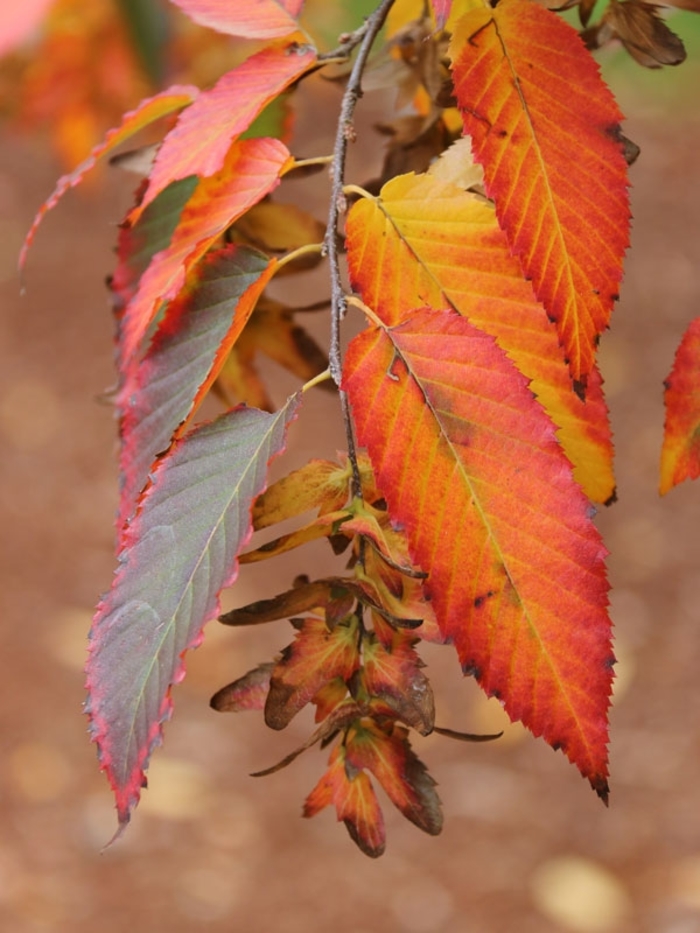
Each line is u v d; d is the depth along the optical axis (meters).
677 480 0.74
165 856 2.46
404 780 0.71
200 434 0.70
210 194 0.74
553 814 2.55
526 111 0.71
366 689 0.70
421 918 2.32
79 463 3.68
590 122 0.71
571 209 0.71
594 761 0.68
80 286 4.32
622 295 3.98
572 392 0.71
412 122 0.78
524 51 0.72
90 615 3.11
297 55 0.75
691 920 2.23
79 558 3.31
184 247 0.74
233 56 1.32
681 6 0.76
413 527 0.69
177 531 0.69
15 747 2.70
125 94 1.35
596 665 0.68
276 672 0.70
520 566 0.69
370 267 0.71
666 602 3.05
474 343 0.69
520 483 0.69
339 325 0.70
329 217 0.72
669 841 2.45
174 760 2.71
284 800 2.62
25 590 3.18
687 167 4.46
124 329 0.75
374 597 0.69
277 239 0.80
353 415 0.69
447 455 0.69
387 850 2.50
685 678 2.80
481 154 0.71
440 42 0.78
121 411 0.78
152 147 0.80
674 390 0.74
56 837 2.49
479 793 2.61
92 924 2.29
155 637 0.69
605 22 0.77
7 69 1.32
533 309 0.71
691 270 4.05
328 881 2.41
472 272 0.71
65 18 1.30
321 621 0.70
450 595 0.69
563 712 0.68
